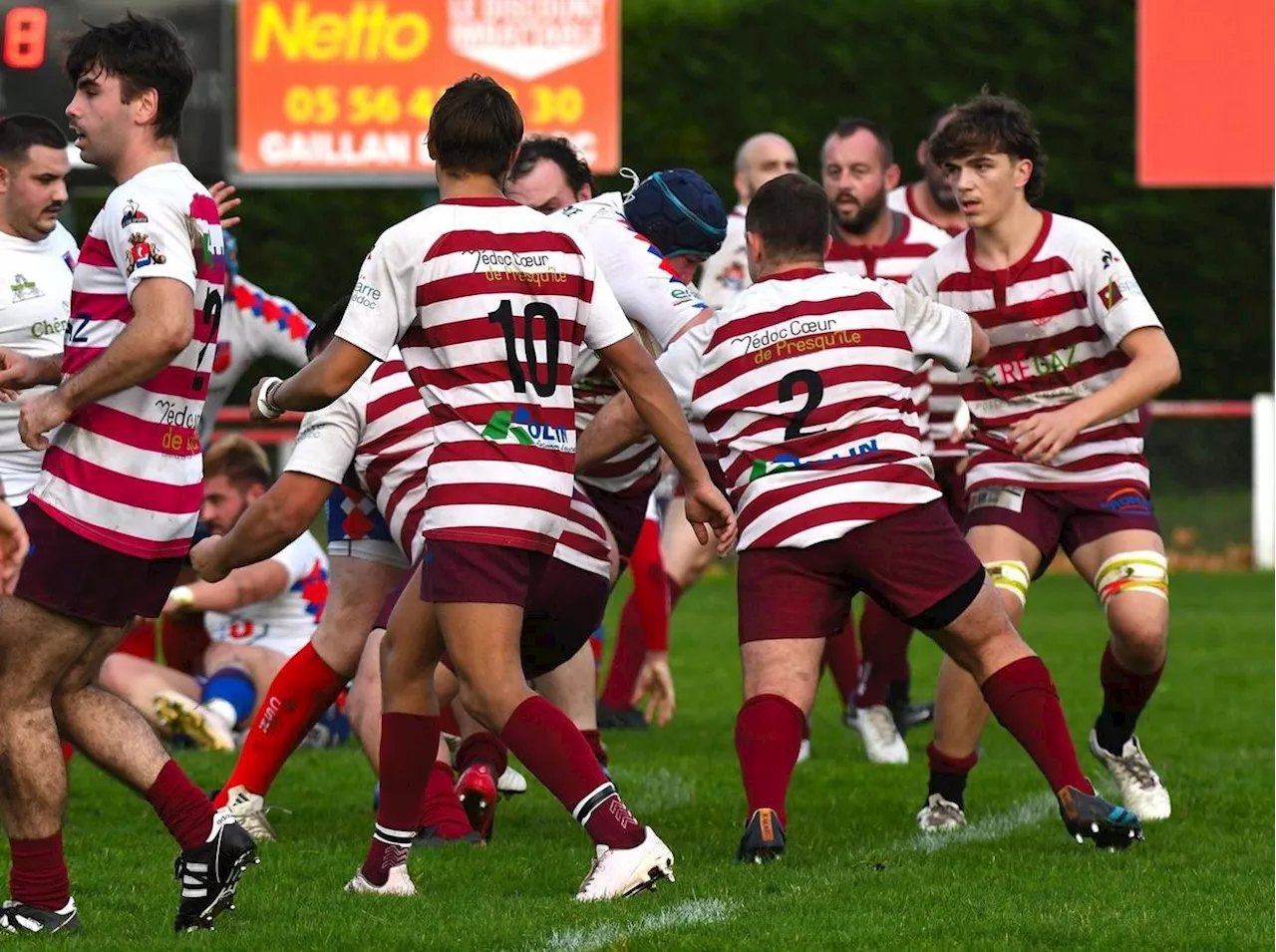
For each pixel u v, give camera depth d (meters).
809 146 63.81
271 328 29.19
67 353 16.23
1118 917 16.73
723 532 17.97
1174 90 62.44
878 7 63.66
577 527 20.25
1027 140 21.52
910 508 19.06
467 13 58.56
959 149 21.48
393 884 17.95
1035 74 64.62
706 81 63.84
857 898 17.52
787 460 19.25
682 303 20.39
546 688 22.91
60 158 22.20
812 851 20.20
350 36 58.47
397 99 58.59
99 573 16.00
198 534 26.23
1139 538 21.62
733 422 19.58
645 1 64.00
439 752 21.30
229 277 28.78
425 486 20.20
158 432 16.12
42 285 22.41
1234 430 61.59
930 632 19.62
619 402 19.73
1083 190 65.56
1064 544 22.20
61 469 15.95
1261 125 62.19
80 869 19.42
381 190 63.12
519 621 16.84
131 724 16.53
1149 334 20.89
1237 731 30.52
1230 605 51.19
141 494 16.02
